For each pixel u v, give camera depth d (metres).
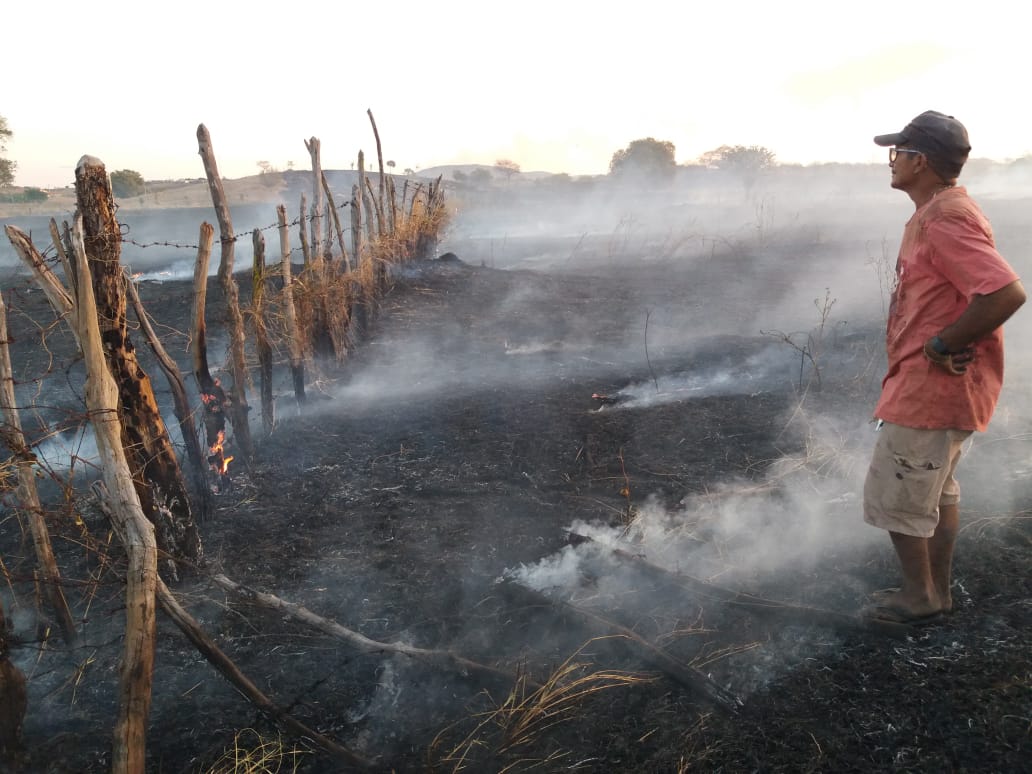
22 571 3.46
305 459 4.96
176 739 2.50
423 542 3.79
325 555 3.70
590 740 2.38
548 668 2.73
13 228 2.77
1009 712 2.28
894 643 2.67
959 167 2.45
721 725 2.38
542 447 5.00
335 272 7.10
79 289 2.19
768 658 2.69
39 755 2.44
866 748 2.23
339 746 2.37
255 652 2.94
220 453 4.38
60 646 2.97
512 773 2.28
